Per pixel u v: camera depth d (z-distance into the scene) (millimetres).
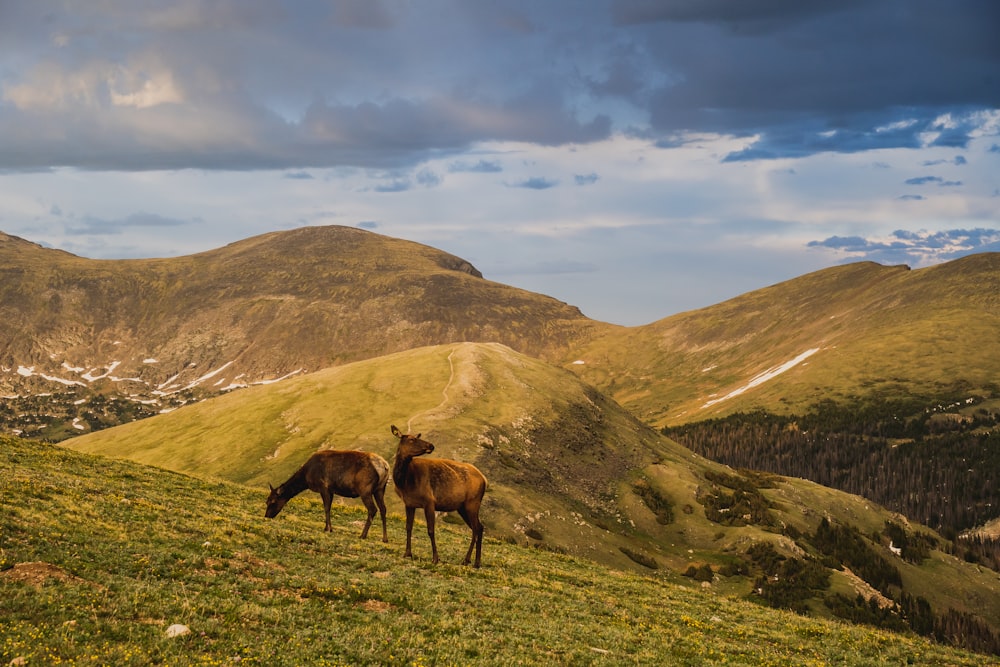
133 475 36875
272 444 123875
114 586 17875
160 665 13930
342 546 27172
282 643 16078
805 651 23531
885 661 23156
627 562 97750
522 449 121062
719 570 104938
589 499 118125
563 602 24500
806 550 121688
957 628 114000
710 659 20375
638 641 21094
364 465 30172
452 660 16500
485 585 24797
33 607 15461
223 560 22078
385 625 18469
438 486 27125
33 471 30797
